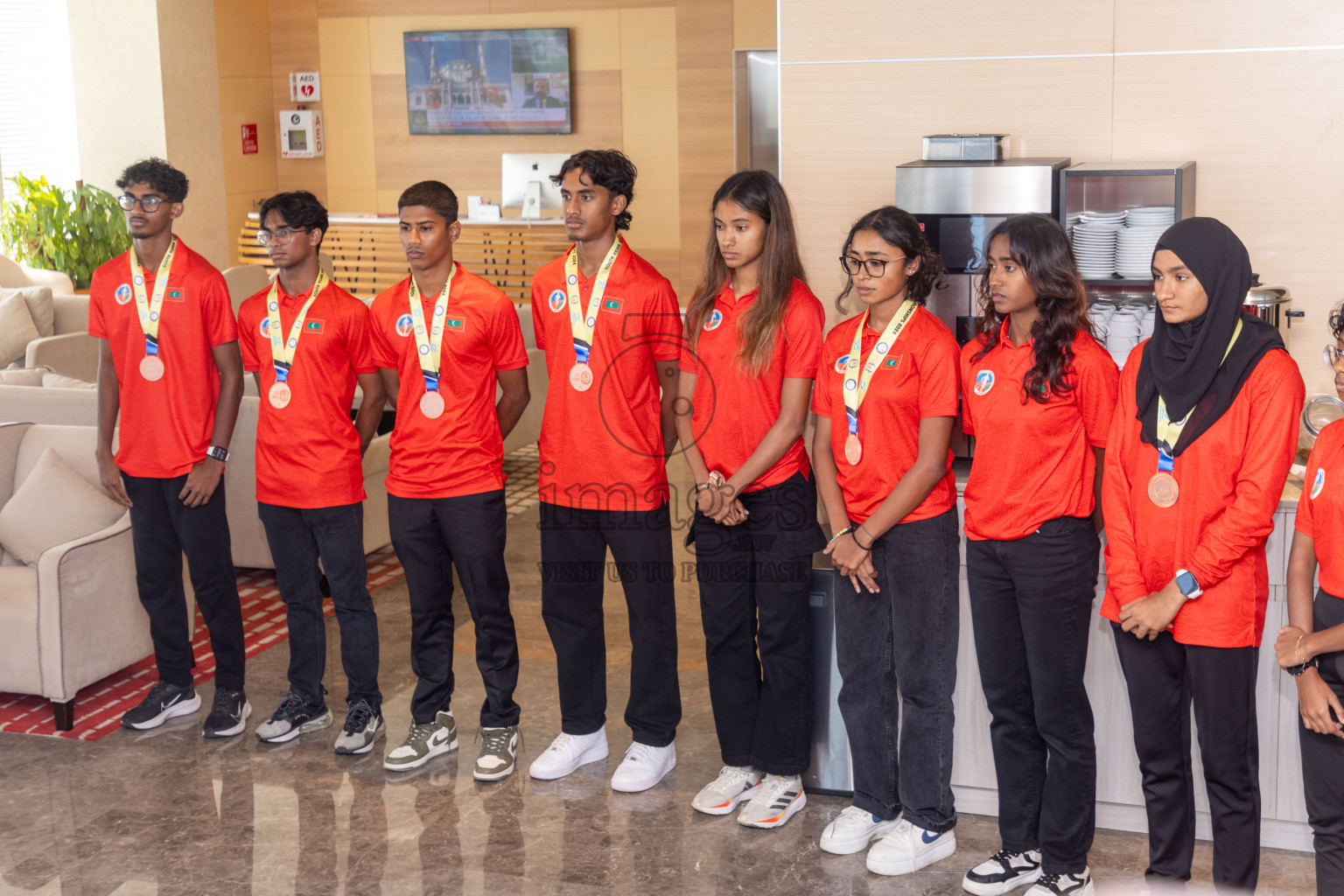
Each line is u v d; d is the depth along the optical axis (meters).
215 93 11.15
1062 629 2.82
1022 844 3.05
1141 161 3.75
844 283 4.07
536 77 11.18
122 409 3.93
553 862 3.22
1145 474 2.68
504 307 3.57
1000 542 2.84
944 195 3.55
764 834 3.35
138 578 4.06
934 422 2.93
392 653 4.79
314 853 3.29
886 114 3.95
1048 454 2.77
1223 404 2.55
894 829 3.23
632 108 11.08
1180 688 2.75
